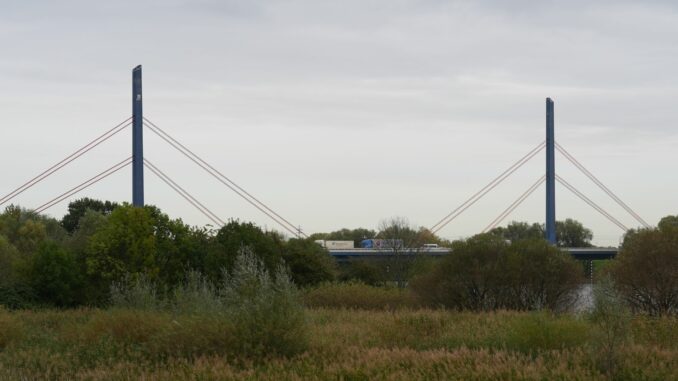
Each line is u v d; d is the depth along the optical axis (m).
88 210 69.12
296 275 46.38
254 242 41.34
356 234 136.25
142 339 21.05
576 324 18.50
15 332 22.41
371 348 18.28
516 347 18.06
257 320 18.44
